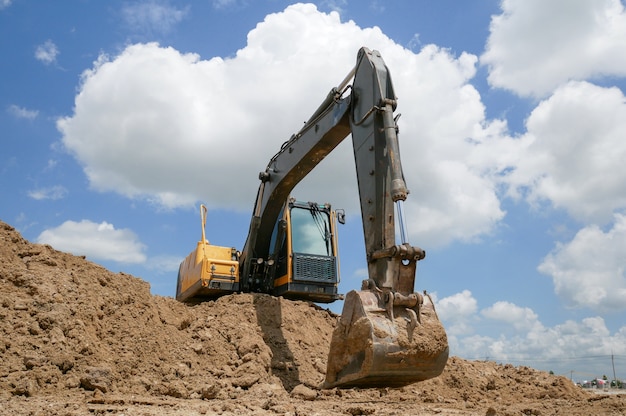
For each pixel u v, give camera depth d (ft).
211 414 22.61
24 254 36.50
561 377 44.24
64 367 28.37
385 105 33.12
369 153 33.60
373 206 32.48
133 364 32.22
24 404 22.71
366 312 28.55
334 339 30.30
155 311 38.24
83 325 31.55
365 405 27.66
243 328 40.96
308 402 28.35
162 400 27.25
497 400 37.52
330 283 50.21
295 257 48.91
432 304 29.84
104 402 24.81
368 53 35.99
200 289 49.34
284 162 45.47
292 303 47.83
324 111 40.50
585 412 25.16
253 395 30.37
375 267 31.12
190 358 35.47
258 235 49.19
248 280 49.75
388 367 27.63
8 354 27.27
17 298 31.12
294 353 41.42
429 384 39.55
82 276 36.58
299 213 51.67
